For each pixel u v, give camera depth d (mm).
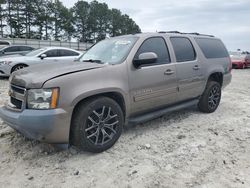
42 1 64875
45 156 3666
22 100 3375
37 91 3236
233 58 22875
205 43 5758
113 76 3783
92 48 4992
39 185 3029
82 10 75812
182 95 4973
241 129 4836
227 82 6363
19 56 11141
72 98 3312
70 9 76062
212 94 5824
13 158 3615
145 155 3719
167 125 4965
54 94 3225
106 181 3098
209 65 5613
